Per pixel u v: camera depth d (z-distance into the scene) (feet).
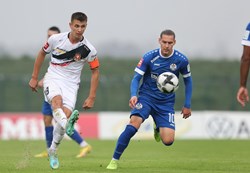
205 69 490.90
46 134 162.50
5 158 155.33
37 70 125.39
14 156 164.66
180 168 127.65
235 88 376.89
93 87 123.85
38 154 176.55
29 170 118.32
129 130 121.29
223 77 379.14
